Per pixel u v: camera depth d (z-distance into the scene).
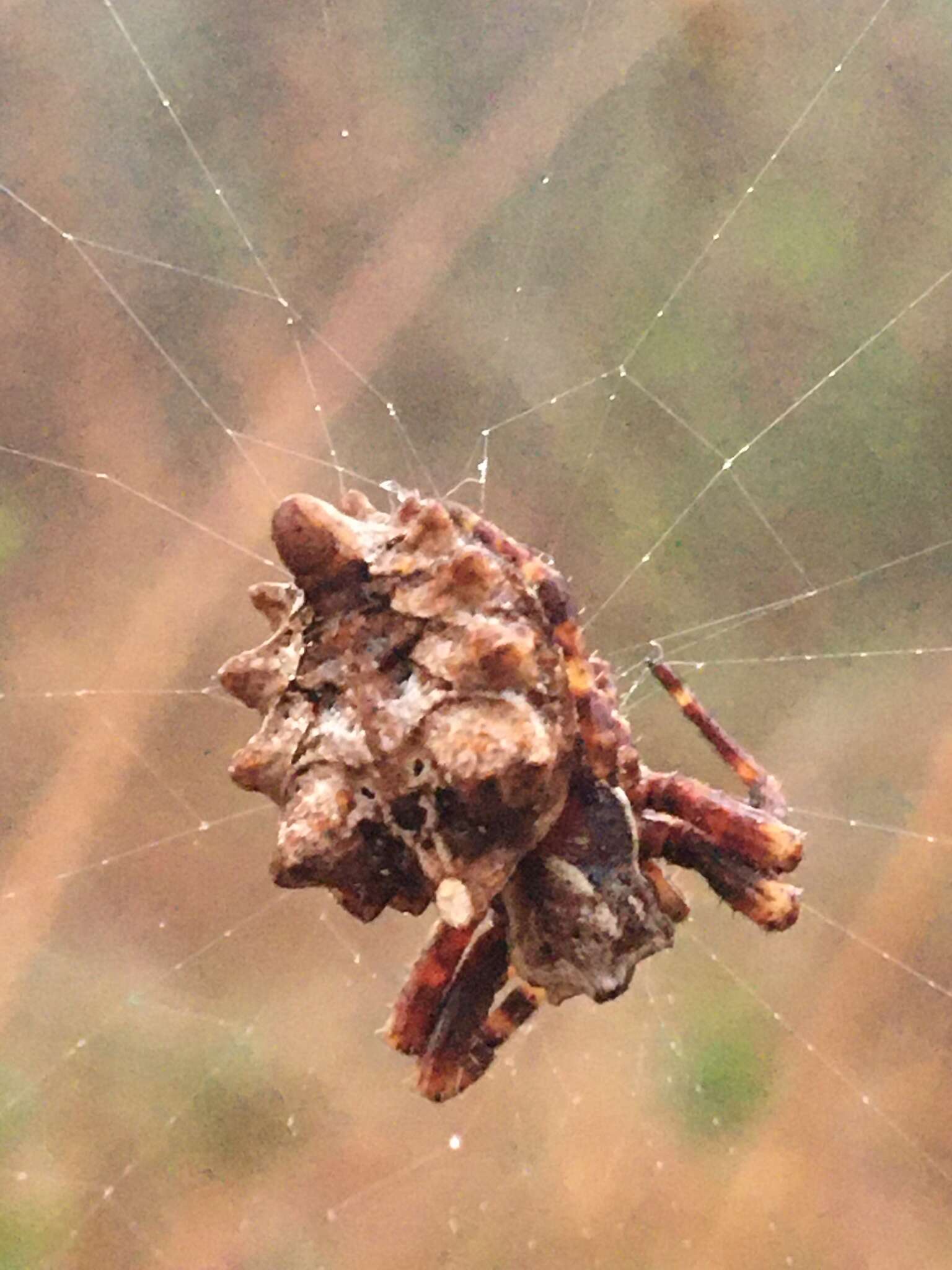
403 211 0.07
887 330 0.07
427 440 0.07
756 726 0.07
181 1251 0.07
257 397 0.07
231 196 0.07
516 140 0.07
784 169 0.07
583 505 0.07
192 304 0.07
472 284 0.07
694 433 0.07
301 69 0.07
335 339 0.07
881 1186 0.07
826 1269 0.07
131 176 0.07
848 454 0.07
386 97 0.07
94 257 0.07
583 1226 0.07
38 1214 0.07
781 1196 0.07
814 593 0.07
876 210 0.07
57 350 0.07
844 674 0.07
